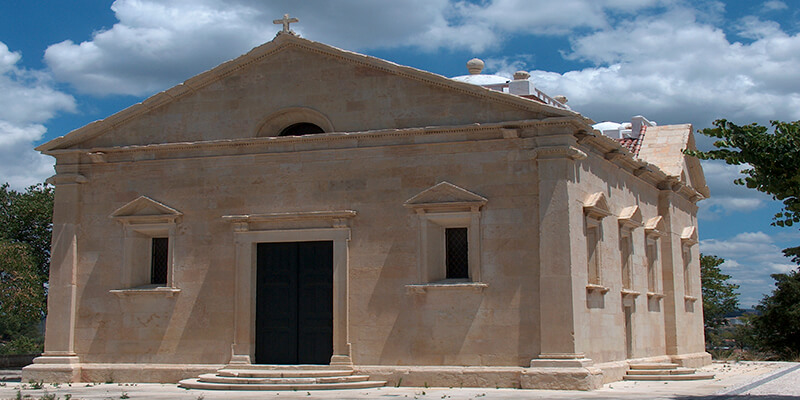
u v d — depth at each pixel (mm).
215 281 29219
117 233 30375
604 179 30406
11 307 40281
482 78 38812
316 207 28562
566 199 26109
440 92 27953
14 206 53156
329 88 29141
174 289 29391
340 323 27844
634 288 33000
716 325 74188
